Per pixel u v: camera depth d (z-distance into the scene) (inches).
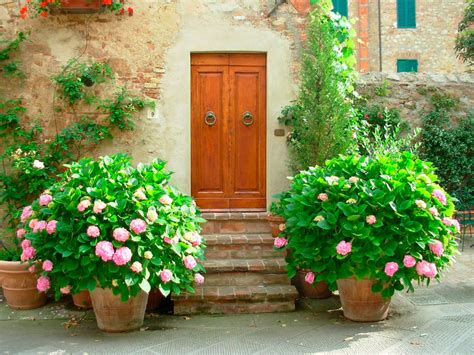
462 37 366.9
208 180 242.5
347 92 246.2
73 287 170.4
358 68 594.9
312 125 219.3
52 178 229.9
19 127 231.0
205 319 184.9
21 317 188.9
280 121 238.4
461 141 295.6
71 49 233.9
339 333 166.2
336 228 171.3
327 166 191.9
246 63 242.1
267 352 150.9
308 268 181.2
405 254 167.3
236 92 242.2
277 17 239.5
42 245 170.7
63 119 234.5
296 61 240.1
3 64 232.8
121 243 161.3
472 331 165.3
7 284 197.2
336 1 597.0
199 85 241.8
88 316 189.6
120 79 235.1
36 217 179.0
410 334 163.8
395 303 197.6
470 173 296.4
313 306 199.9
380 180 172.1
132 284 158.4
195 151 241.9
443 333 164.1
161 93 236.2
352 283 175.2
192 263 171.5
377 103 292.4
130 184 171.6
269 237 221.6
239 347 155.5
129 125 233.9
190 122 238.5
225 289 195.8
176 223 173.9
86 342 160.7
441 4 609.0
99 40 234.7
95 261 160.2
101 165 177.8
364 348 152.6
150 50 235.6
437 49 607.5
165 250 170.7
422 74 301.1
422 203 163.9
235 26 237.8
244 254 218.2
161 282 168.9
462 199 296.2
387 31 605.9
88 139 234.2
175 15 236.2
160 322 181.8
